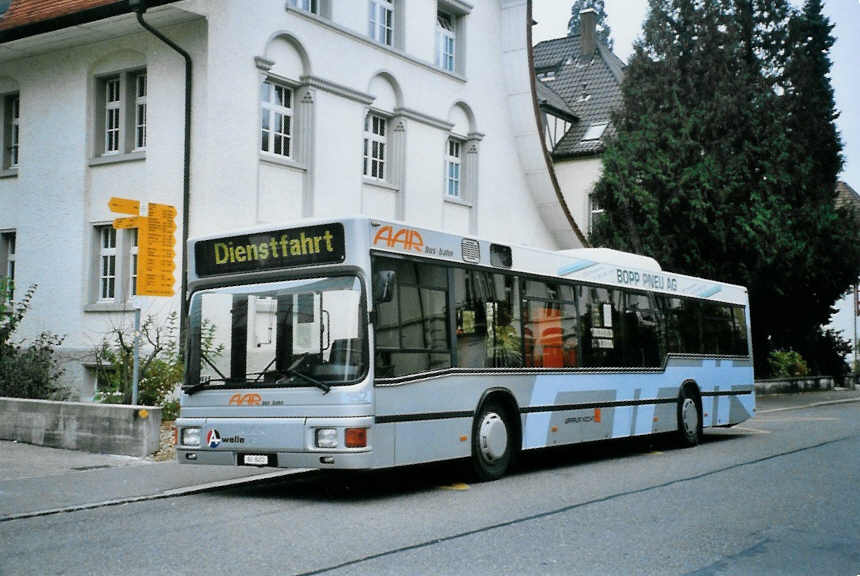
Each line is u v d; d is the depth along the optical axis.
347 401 9.68
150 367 15.66
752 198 28.27
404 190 22.52
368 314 9.84
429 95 23.55
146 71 18.44
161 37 17.05
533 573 6.63
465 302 11.38
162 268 13.70
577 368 13.45
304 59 19.67
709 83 29.05
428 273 10.81
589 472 12.55
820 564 7.07
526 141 26.73
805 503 9.80
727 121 28.64
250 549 7.38
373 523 8.56
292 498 10.18
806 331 35.72
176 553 7.24
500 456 11.72
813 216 29.39
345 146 20.64
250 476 11.37
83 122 19.08
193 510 9.34
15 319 17.75
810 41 30.23
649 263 16.02
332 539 7.79
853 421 22.00
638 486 11.07
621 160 28.80
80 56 19.17
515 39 26.23
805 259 29.72
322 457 9.66
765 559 7.19
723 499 10.05
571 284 13.61
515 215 26.95
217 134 17.56
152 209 13.65
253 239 10.48
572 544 7.63
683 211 28.34
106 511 9.27
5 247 20.67
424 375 10.55
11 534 8.06
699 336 17.19
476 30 25.55
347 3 20.91
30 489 10.28
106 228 18.97
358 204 20.98
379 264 10.10
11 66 20.20
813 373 38.16
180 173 17.66
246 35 18.22
